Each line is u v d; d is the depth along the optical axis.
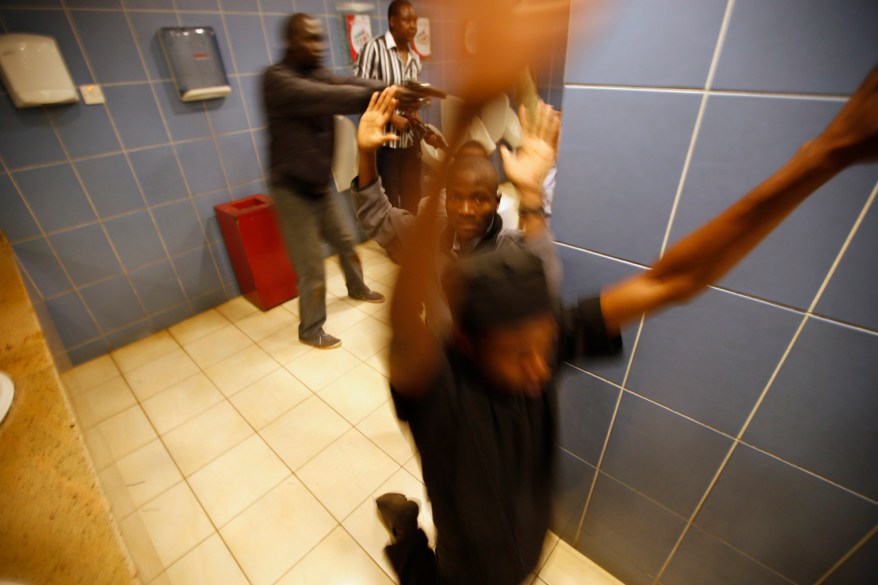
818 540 0.82
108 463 1.28
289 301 2.81
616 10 0.67
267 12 2.51
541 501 0.79
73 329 2.23
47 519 0.64
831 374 0.69
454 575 0.83
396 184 2.89
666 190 0.73
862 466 0.72
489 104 0.37
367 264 3.22
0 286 1.35
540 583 1.26
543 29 0.33
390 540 1.41
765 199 0.50
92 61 1.99
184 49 2.20
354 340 2.41
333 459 1.70
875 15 0.49
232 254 2.67
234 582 1.32
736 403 0.81
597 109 0.75
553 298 0.71
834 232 0.61
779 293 0.69
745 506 0.90
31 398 0.87
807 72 0.56
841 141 0.43
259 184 2.76
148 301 2.46
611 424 1.03
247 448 1.76
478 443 0.65
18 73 1.79
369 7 3.02
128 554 0.60
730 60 0.60
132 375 2.19
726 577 1.01
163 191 2.37
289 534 1.44
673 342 0.84
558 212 0.89
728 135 0.64
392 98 1.10
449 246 1.00
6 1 1.73
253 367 2.22
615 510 1.15
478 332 0.56
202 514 1.51
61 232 2.09
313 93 1.80
